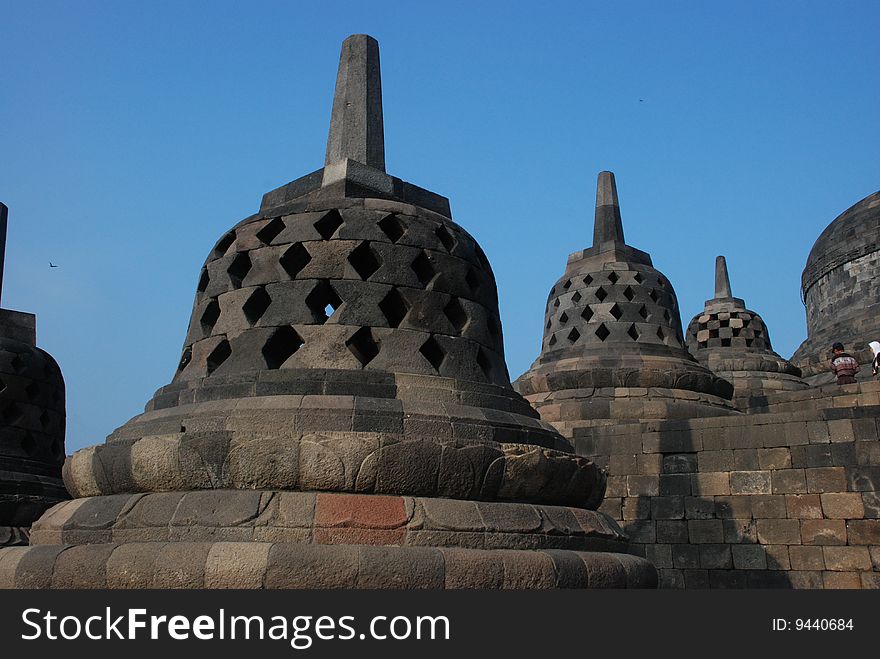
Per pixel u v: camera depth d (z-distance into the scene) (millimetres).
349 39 12422
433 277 10461
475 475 8727
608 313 23203
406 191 11641
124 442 9039
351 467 8305
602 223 25062
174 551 7879
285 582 7629
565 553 8820
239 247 10719
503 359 11359
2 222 24781
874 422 14867
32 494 20750
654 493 16641
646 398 21094
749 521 15562
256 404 9055
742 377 28109
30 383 22375
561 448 10211
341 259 10133
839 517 14758
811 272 31922
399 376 9562
